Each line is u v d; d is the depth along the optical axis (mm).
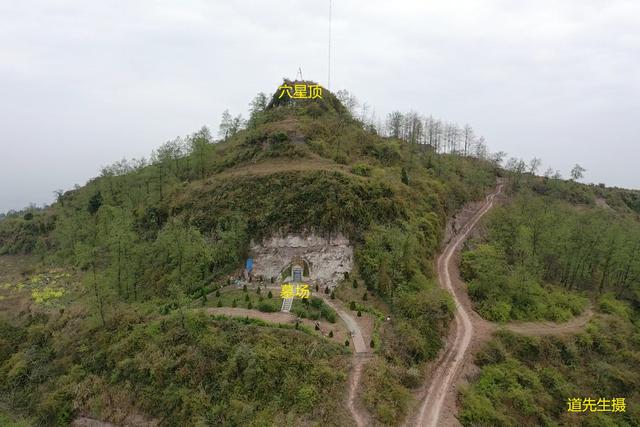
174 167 105188
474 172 133875
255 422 39344
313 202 73062
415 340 51312
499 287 73188
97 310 60250
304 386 41844
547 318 69062
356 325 53906
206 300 60406
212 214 77688
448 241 92812
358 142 111125
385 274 63156
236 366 44750
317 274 66125
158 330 51875
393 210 76500
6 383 56438
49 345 61344
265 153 97250
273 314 54844
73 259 100125
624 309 74875
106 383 49656
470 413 44844
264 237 71312
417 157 122625
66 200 141250
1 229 135125
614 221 102812
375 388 42469
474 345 57688
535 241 84625
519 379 53094
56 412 49438
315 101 124938
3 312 78500
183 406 42938
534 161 169125
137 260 71125
